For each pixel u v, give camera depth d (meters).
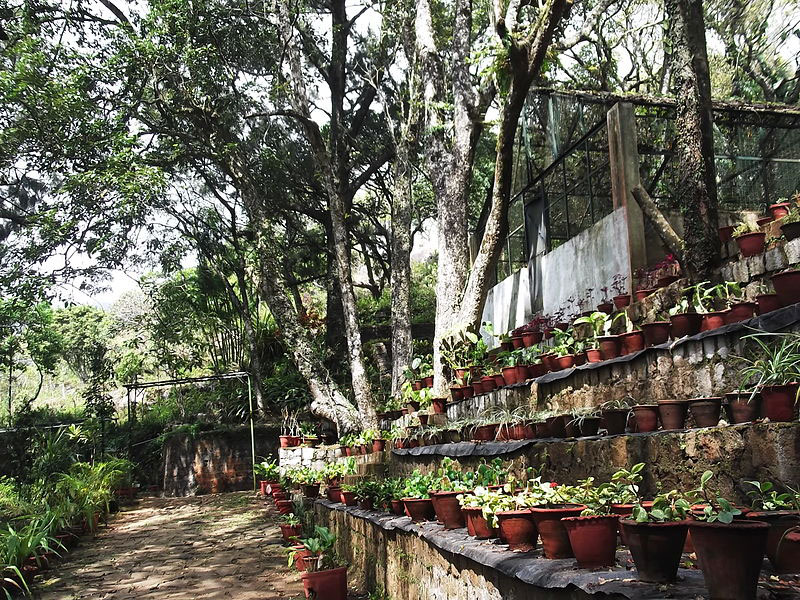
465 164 11.02
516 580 2.99
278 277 14.64
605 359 5.93
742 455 3.26
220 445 15.72
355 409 13.84
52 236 14.78
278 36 15.09
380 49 17.62
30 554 7.76
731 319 4.88
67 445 14.49
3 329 19.23
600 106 9.87
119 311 26.61
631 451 3.97
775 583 2.19
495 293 13.73
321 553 5.55
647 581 2.32
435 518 4.82
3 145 14.29
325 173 14.30
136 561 8.25
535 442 4.96
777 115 10.08
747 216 9.45
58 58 14.00
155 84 14.49
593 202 10.32
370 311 21.02
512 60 7.42
